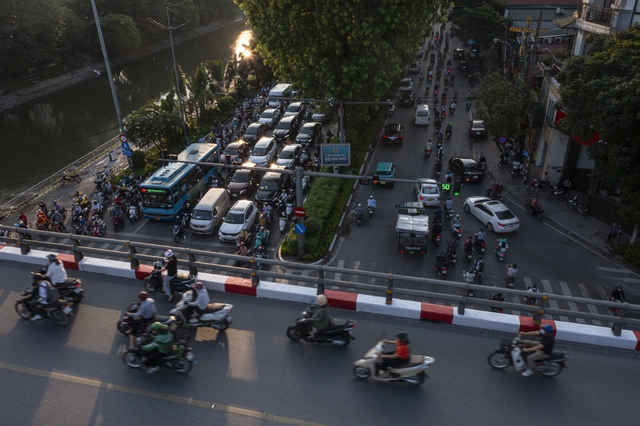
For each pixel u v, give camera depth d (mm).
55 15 65250
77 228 28297
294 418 9117
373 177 20328
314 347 11086
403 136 45906
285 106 53438
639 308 10688
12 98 61219
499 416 9156
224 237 27125
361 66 31703
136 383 10047
